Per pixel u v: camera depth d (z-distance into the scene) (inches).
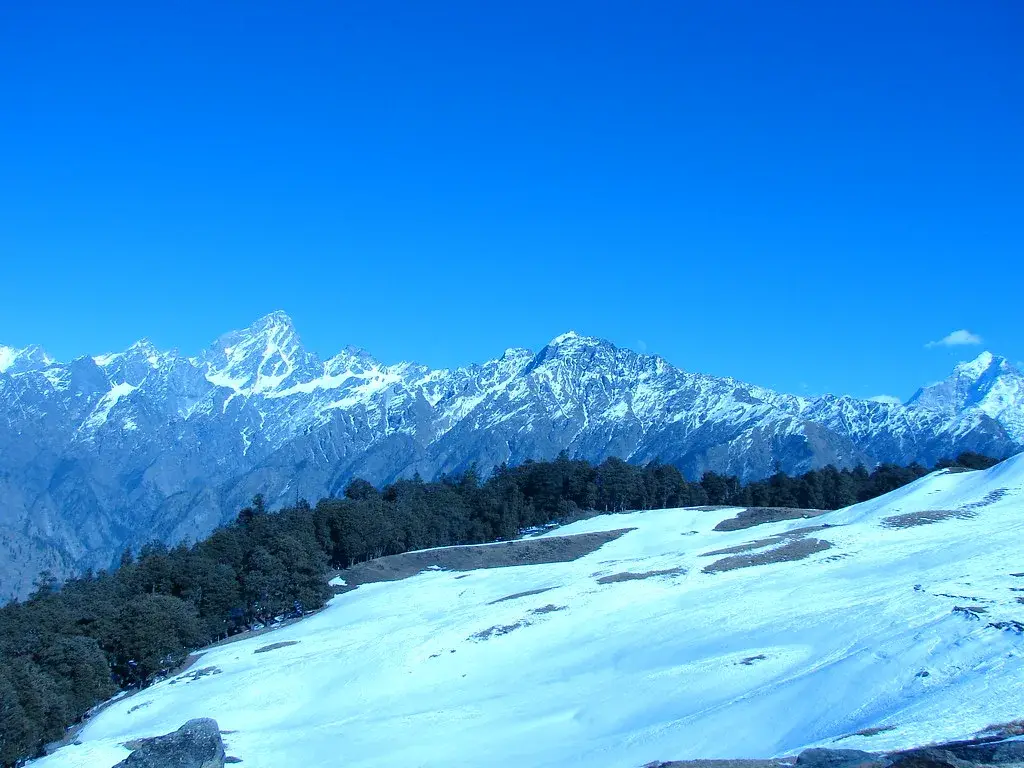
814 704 1856.5
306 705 2768.2
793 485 7249.0
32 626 3924.7
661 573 3599.9
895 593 2632.9
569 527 6318.9
